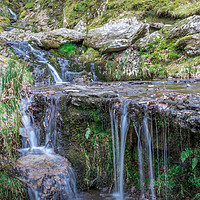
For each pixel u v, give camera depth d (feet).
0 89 10.74
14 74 11.48
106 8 30.68
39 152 10.10
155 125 8.04
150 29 25.09
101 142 9.50
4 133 9.29
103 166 9.41
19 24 42.29
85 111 9.90
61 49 27.68
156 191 8.36
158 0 26.30
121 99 9.32
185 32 21.03
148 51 22.70
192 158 7.37
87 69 24.68
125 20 26.76
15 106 10.32
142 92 11.90
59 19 38.86
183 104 7.79
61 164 9.05
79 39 28.43
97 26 30.09
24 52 25.18
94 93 10.41
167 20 24.61
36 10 43.14
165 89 12.72
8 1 47.65
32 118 10.89
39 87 15.89
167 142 7.82
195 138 7.09
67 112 10.17
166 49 21.72
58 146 10.12
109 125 9.43
